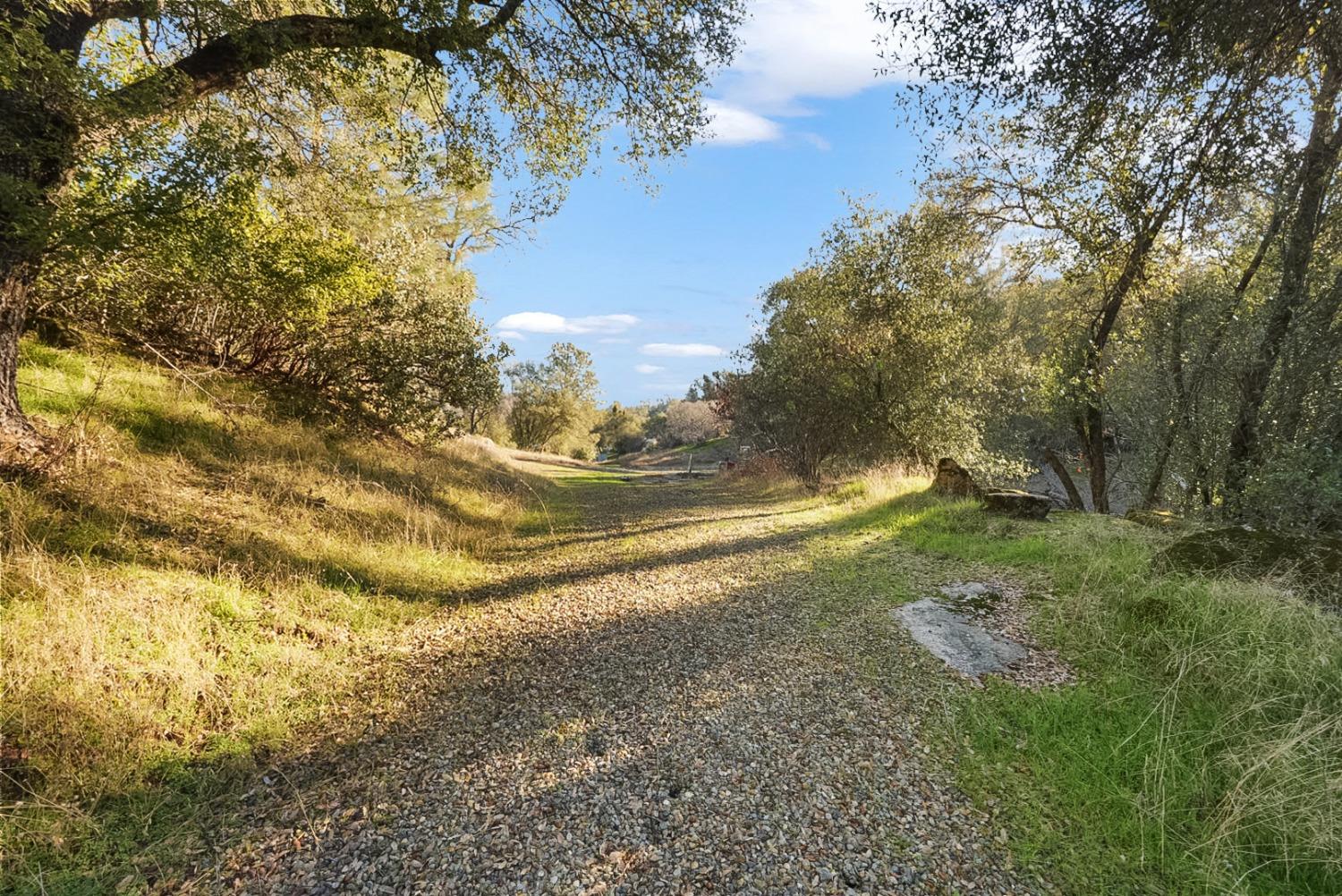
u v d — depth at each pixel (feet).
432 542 22.08
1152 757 9.09
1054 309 46.80
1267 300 25.86
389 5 16.94
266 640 12.53
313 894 6.86
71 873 6.98
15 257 14.24
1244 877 7.21
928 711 10.91
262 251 19.63
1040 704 10.78
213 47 16.28
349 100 21.89
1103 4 13.46
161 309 25.23
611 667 13.08
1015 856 7.57
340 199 23.91
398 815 8.21
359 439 31.48
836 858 7.51
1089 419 38.06
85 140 13.55
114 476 16.08
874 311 44.16
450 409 37.17
